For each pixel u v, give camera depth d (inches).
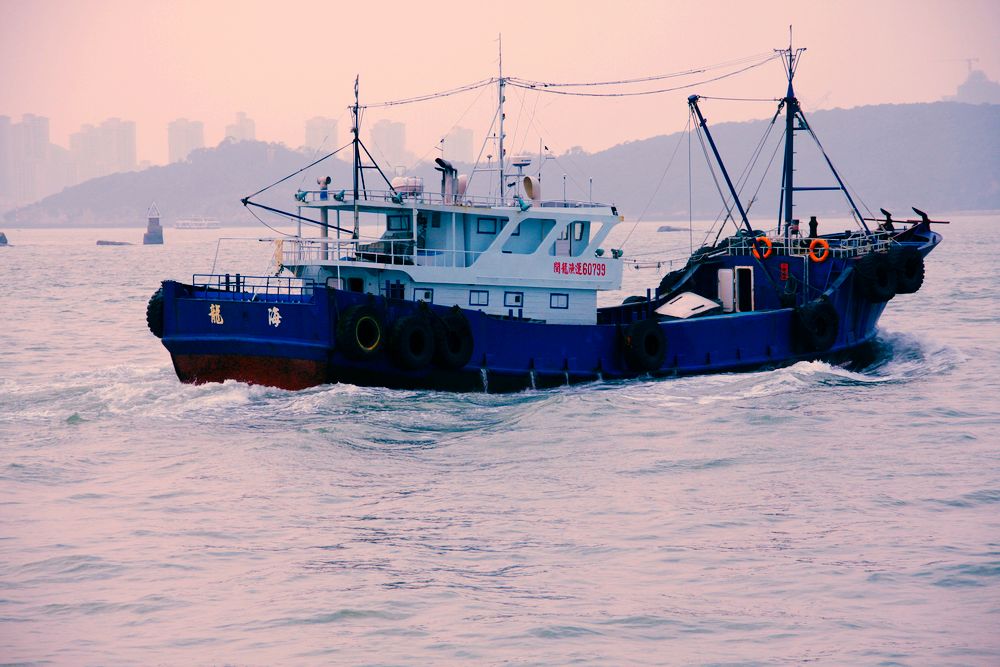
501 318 3287.4
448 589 1852.9
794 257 3988.7
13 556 2003.0
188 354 3228.3
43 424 2987.2
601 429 2938.0
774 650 1632.6
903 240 4306.1
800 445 2797.7
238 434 2851.9
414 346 3132.4
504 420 3016.7
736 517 2224.4
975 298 7224.4
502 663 1590.8
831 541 2079.2
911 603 1793.8
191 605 1787.6
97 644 1647.4
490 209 3363.7
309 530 2155.5
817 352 3784.5
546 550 2042.3
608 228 3577.8
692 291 4116.6
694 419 3056.1
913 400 3348.9
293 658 1605.6
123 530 2150.6
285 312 3080.7
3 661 1587.1
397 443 2792.8
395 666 1581.0
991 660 1594.5
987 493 2365.9
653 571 1935.3
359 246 3373.5
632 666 1583.4
